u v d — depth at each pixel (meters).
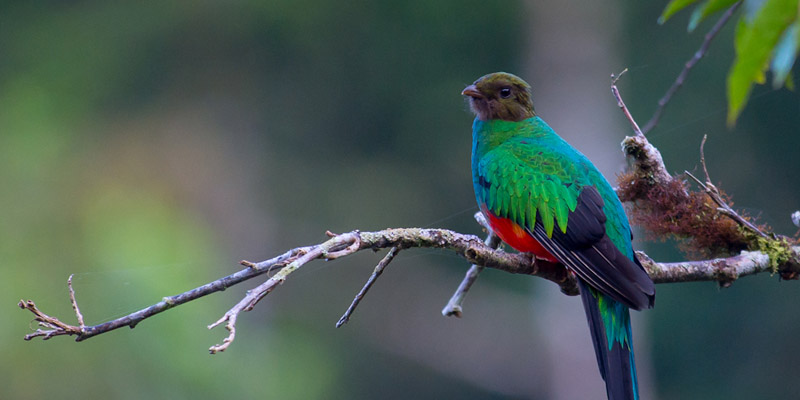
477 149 6.62
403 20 19.11
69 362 12.20
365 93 19.72
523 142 6.14
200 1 19.19
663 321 17.69
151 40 19.62
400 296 18.38
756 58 2.53
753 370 17.12
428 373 18.33
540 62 17.94
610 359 5.17
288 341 17.30
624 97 17.67
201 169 19.34
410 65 19.42
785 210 16.84
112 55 19.44
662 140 17.25
